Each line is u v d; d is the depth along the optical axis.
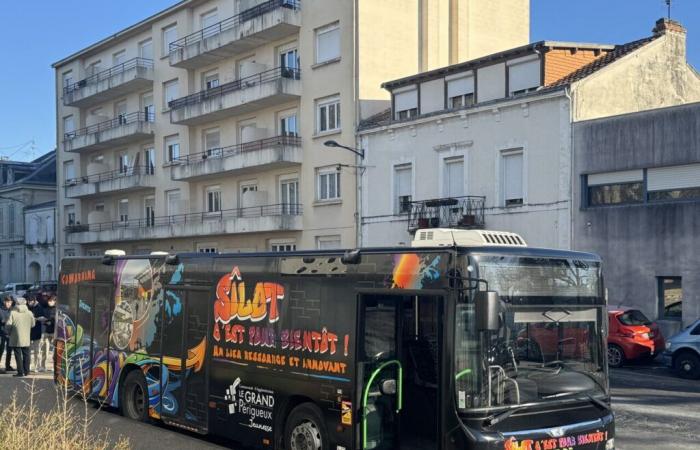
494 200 24.02
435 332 7.35
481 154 24.44
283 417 8.66
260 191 33.44
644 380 16.28
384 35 30.02
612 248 21.19
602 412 7.33
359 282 7.82
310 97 30.95
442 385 6.80
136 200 42.75
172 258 10.75
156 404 10.91
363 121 29.05
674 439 10.26
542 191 22.73
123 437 10.19
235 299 9.49
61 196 49.94
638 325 18.55
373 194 28.27
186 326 10.37
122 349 11.85
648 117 20.55
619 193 21.28
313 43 30.92
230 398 9.42
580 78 22.45
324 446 8.01
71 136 48.22
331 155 29.97
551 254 7.34
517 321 6.96
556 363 7.14
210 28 36.84
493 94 24.91
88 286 13.02
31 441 6.27
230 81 35.25
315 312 8.28
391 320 7.68
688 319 19.61
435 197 25.91
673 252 19.97
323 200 30.34
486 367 6.69
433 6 31.83
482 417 6.59
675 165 20.08
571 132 22.06
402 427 7.64
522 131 23.31
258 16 31.83
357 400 7.67
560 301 7.28
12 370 17.94
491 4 34.41
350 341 7.82
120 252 12.65
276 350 8.75
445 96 26.41
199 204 37.66
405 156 27.00
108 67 45.31
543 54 23.50
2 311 17.94
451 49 32.66
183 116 36.12
